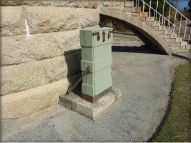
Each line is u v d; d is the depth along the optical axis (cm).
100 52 372
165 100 444
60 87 411
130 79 571
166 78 586
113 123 353
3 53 325
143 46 1136
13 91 345
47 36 382
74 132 328
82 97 396
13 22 329
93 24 501
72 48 436
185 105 404
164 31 863
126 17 744
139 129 338
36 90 374
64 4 406
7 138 308
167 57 864
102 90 405
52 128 337
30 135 318
